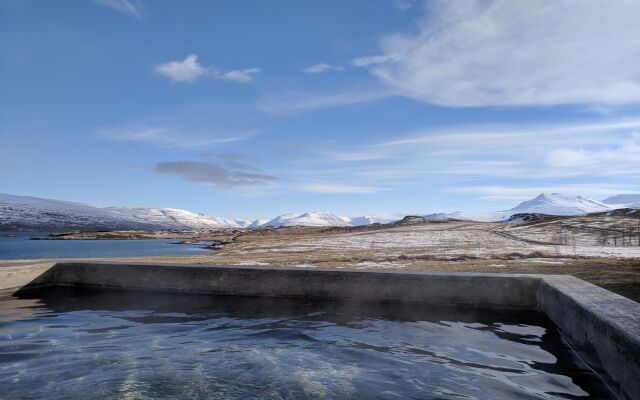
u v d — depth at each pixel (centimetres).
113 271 1104
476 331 712
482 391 455
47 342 664
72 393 457
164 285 1059
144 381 493
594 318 484
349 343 650
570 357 570
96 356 592
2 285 1028
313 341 662
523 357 574
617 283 1018
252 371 528
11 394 455
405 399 435
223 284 1017
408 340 664
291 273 970
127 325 775
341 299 930
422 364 550
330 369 534
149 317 834
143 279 1076
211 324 776
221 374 517
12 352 611
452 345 635
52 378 504
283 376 509
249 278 999
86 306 937
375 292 912
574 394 444
